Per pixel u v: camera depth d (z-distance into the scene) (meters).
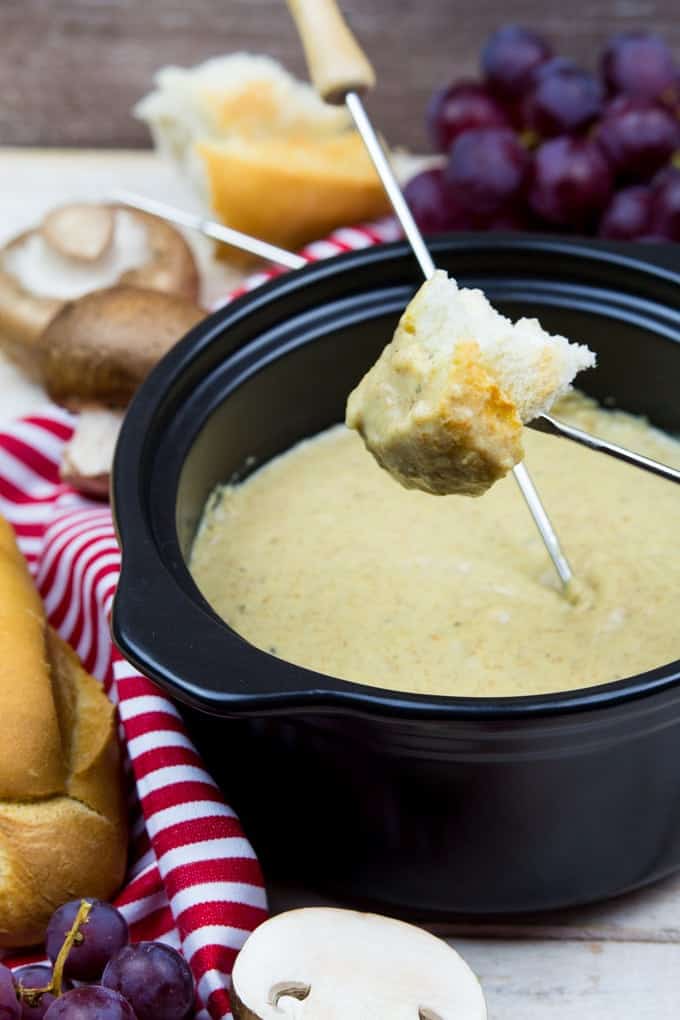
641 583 0.56
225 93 0.72
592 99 0.71
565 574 0.56
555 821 0.51
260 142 0.72
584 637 0.55
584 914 0.54
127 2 0.83
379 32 0.83
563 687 0.54
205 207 0.75
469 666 0.54
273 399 0.60
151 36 0.83
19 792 0.53
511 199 0.70
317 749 0.50
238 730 0.51
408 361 0.51
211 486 0.59
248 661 0.49
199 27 0.83
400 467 0.51
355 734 0.49
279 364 0.59
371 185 0.71
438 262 0.59
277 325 0.59
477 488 0.51
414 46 0.83
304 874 0.54
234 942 0.52
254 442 0.60
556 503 0.59
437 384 0.50
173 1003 0.50
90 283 0.69
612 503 0.59
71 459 0.63
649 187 0.69
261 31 0.83
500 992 0.53
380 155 0.58
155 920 0.54
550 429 0.52
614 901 0.54
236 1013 0.50
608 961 0.53
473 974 0.50
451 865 0.52
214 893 0.52
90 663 0.60
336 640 0.55
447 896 0.52
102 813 0.54
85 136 0.82
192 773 0.54
